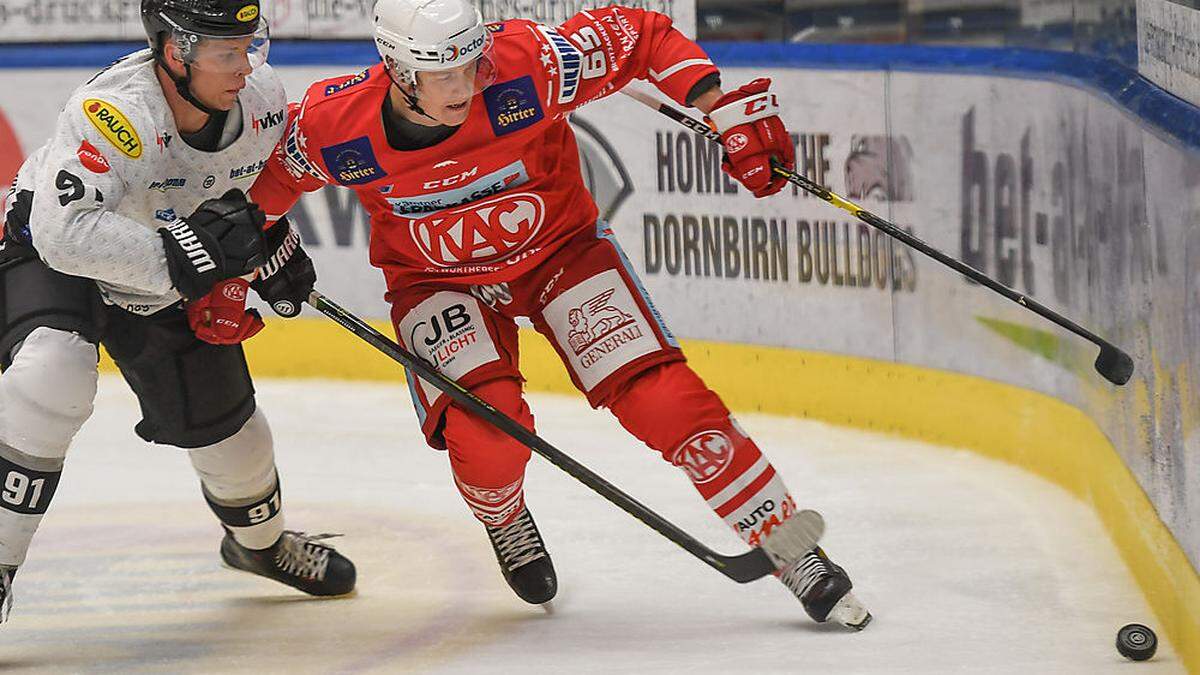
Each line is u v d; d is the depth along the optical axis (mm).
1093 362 11008
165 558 11172
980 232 12648
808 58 13820
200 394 9086
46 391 8320
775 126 9008
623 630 9188
